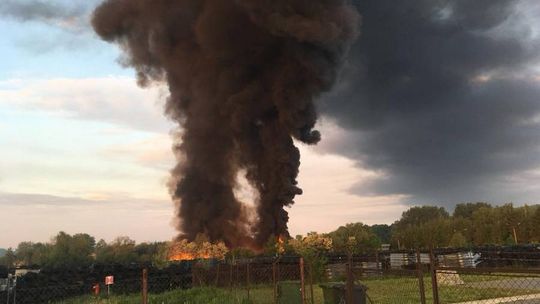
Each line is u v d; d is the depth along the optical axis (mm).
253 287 16422
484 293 14703
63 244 41719
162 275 20094
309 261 18281
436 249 27188
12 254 42250
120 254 39969
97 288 17438
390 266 23203
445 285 17062
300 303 11234
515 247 29594
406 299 14023
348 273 7715
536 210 58625
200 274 19406
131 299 15180
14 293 15844
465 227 63438
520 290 15070
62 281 17953
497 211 62844
